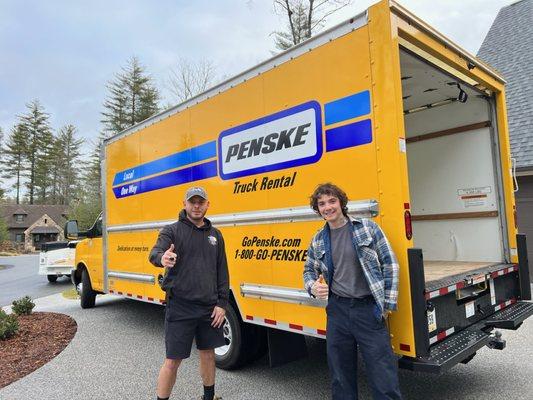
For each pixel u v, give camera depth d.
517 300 4.23
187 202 3.43
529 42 11.23
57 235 61.94
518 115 9.54
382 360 2.66
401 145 2.87
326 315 3.21
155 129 5.43
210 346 3.48
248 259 4.00
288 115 3.62
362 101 3.06
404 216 2.82
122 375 4.57
